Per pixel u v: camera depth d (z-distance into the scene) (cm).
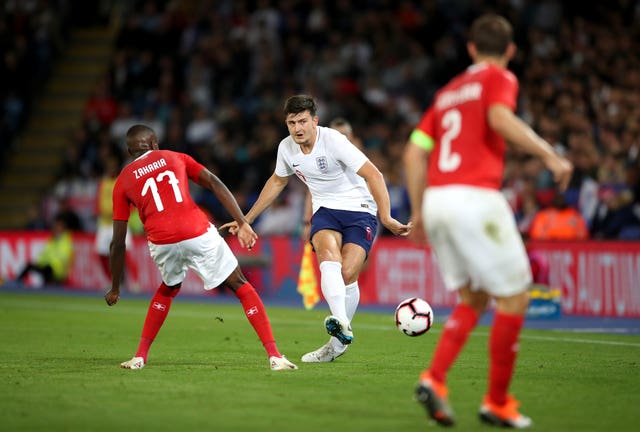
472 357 3098
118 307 5516
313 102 2939
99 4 9831
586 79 6456
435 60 7456
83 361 2988
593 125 6225
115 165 6769
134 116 8381
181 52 8644
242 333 3972
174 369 2769
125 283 7038
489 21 1997
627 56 6469
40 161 9044
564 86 6384
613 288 5066
